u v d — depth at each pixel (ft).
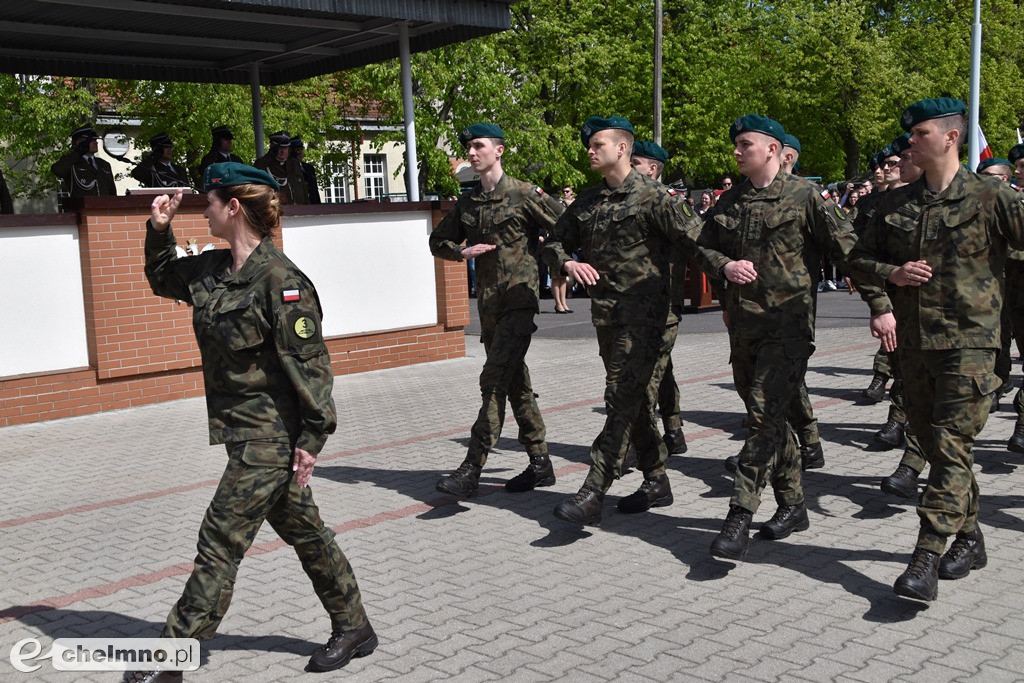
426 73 66.54
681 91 93.61
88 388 30.17
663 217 16.48
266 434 11.13
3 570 16.75
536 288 19.49
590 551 16.56
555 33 85.61
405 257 37.68
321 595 12.47
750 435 15.57
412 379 34.88
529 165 78.69
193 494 21.12
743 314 15.71
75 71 42.39
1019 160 26.55
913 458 18.98
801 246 15.39
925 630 12.95
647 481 18.78
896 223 14.25
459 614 14.05
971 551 14.62
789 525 16.79
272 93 67.51
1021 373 31.81
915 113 13.93
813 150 108.88
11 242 28.81
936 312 13.89
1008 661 11.96
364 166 116.47
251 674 12.40
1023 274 21.30
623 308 16.87
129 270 30.63
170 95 60.95
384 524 18.40
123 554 17.35
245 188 11.07
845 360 35.29
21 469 23.91
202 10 35.19
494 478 21.47
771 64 102.22
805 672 11.85
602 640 13.00
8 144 66.03
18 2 32.86
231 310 10.85
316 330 10.99
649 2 90.99
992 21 108.99
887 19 115.34
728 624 13.38
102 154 72.08
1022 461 21.26
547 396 30.53
